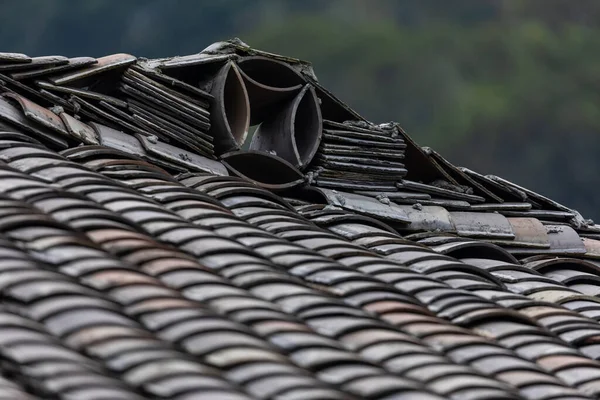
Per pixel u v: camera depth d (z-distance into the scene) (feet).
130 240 28.12
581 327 32.48
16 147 32.76
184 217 31.55
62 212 28.81
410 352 26.48
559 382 28.37
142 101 36.96
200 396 21.62
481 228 41.86
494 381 26.71
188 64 38.04
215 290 26.68
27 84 35.35
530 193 44.29
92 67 36.17
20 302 24.08
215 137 38.68
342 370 24.50
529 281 36.73
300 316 27.02
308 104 40.75
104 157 34.47
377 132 41.50
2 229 27.02
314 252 31.55
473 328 30.42
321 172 40.01
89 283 25.45
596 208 173.27
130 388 21.70
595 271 42.47
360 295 29.43
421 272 34.01
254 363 23.38
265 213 34.14
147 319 24.50
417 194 41.73
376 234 36.17
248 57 39.50
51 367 21.59
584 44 201.26
